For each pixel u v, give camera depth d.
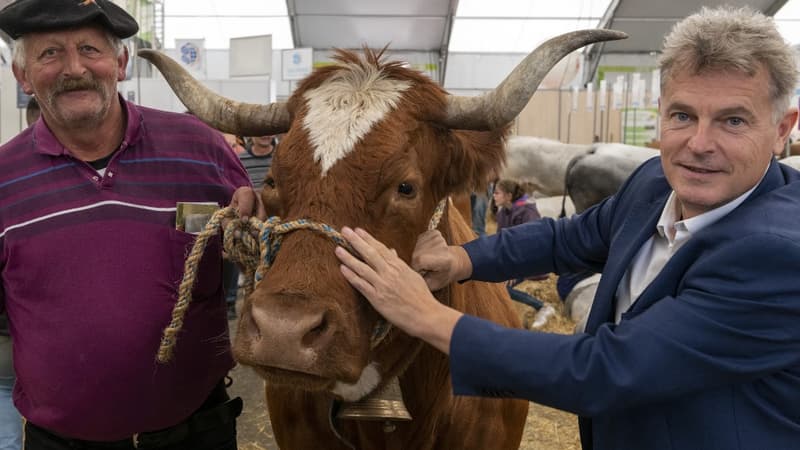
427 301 1.61
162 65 2.15
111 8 2.15
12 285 2.12
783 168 1.66
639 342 1.46
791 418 1.53
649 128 13.06
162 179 2.22
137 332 2.09
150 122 2.26
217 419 2.39
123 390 2.11
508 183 7.46
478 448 2.40
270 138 5.57
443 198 2.10
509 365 1.53
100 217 2.11
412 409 2.14
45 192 2.10
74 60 2.05
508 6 19.86
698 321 1.44
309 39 21.16
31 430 2.28
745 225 1.47
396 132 1.81
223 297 2.37
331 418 2.12
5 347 2.70
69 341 2.06
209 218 2.21
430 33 20.83
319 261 1.65
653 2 18.69
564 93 13.28
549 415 4.91
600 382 1.48
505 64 22.25
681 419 1.57
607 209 2.09
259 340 1.55
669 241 1.70
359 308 1.69
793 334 1.41
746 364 1.43
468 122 1.91
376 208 1.77
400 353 1.95
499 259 2.13
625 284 1.80
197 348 2.25
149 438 2.26
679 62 1.52
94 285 2.07
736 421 1.52
